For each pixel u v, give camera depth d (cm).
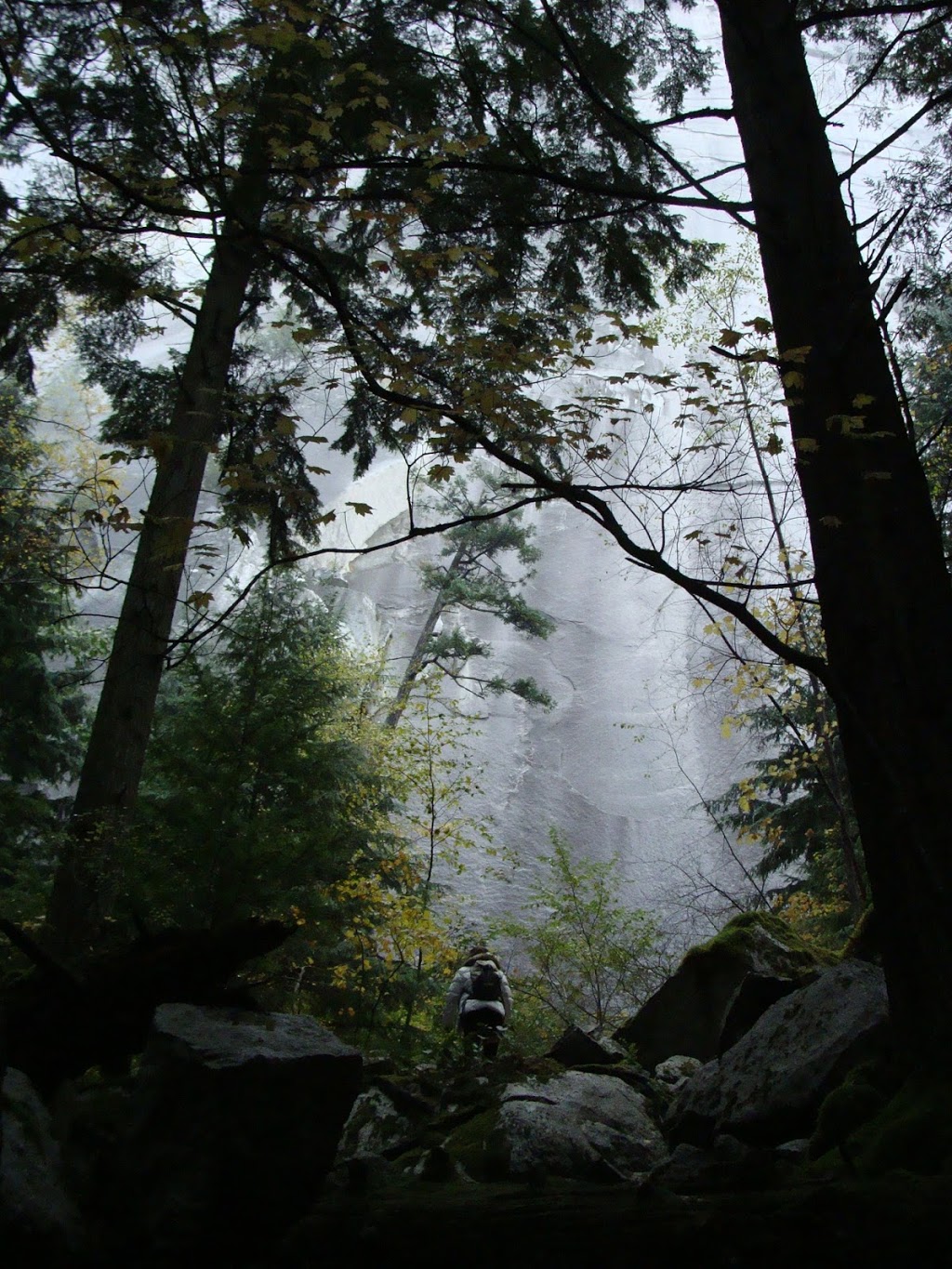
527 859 2977
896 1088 380
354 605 3353
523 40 807
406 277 816
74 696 1669
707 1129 456
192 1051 239
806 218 480
